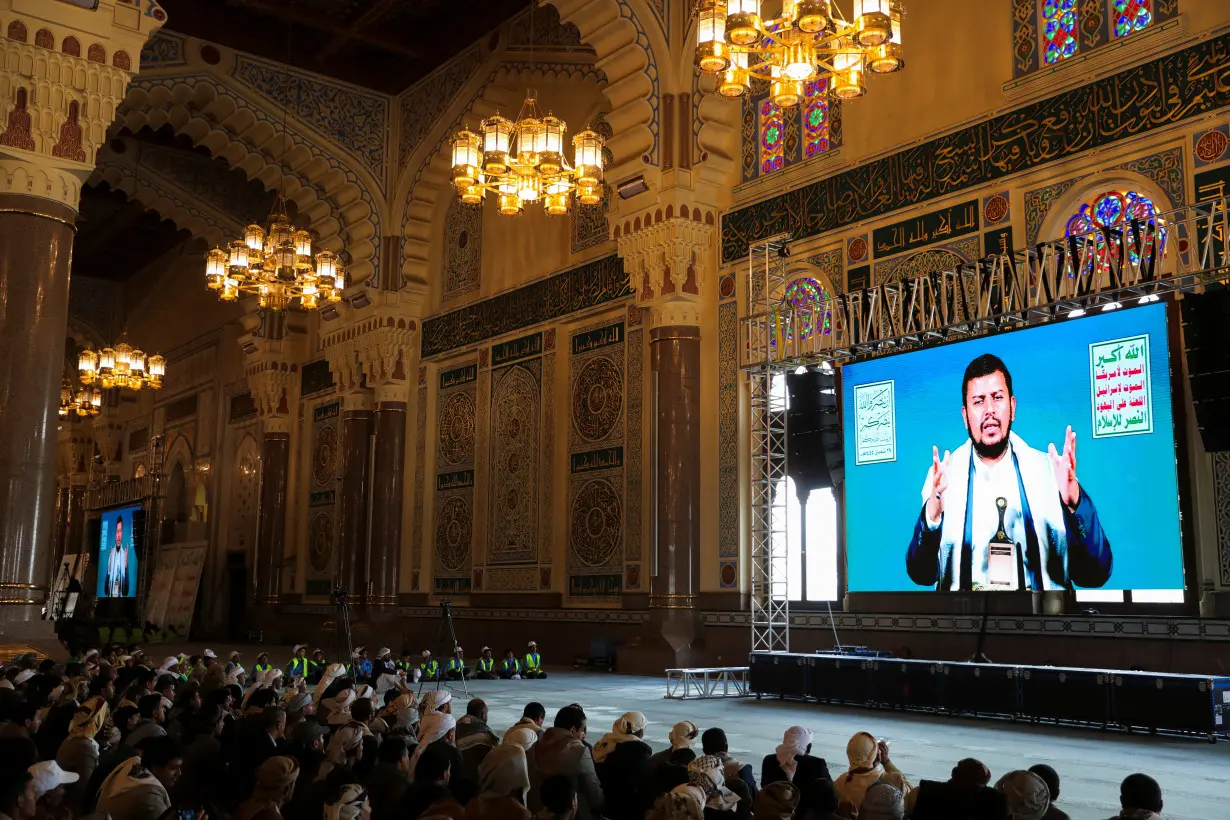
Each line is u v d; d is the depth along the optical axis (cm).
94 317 3253
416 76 2017
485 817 309
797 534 1345
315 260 1526
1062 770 681
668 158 1468
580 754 381
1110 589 970
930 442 1130
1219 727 804
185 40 1836
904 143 1254
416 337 2072
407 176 2044
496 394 1864
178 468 2872
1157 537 943
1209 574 928
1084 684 882
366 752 414
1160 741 816
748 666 1301
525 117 1151
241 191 2398
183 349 2927
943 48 1233
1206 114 980
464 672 1401
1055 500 1014
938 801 341
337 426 2281
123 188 2291
